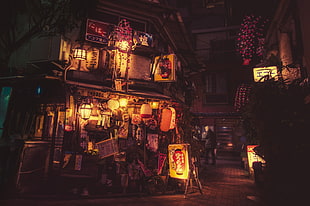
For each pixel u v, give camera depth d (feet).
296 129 20.25
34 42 24.97
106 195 21.09
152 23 32.22
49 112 24.36
